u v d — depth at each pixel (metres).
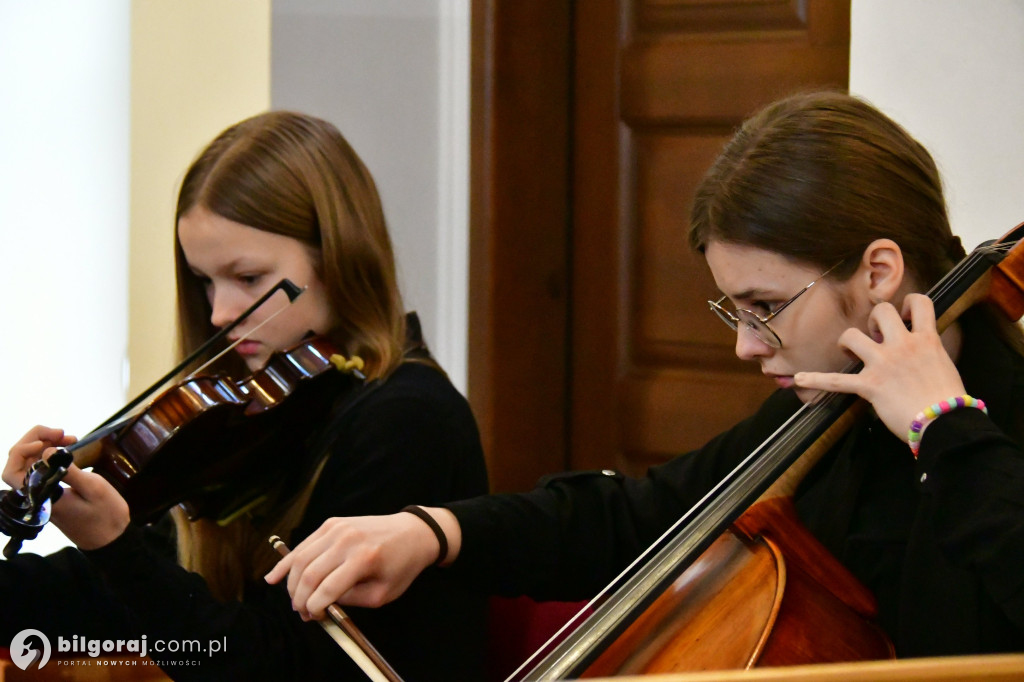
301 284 4.23
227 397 3.95
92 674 3.82
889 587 3.09
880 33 5.32
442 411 4.09
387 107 6.75
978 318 3.16
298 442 4.19
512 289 6.71
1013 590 2.59
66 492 3.43
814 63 6.03
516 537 3.43
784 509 3.05
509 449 6.79
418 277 6.80
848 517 3.21
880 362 2.85
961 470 2.71
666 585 2.93
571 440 6.96
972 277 3.03
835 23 5.96
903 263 3.07
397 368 4.20
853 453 3.25
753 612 2.80
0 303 8.00
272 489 4.26
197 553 4.23
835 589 2.95
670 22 6.43
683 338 6.54
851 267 3.03
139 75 7.36
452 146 6.64
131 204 7.53
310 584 2.95
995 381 3.10
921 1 5.21
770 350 3.15
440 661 3.87
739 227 3.08
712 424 6.44
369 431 3.95
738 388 6.36
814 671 1.94
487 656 4.22
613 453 6.81
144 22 7.30
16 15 7.74
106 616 4.14
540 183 6.71
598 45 6.64
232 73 7.06
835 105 3.19
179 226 4.30
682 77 6.39
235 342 4.24
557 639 3.44
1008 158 5.14
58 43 7.70
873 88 5.38
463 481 4.15
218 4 7.06
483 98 6.54
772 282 3.07
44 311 7.93
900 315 3.11
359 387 4.15
